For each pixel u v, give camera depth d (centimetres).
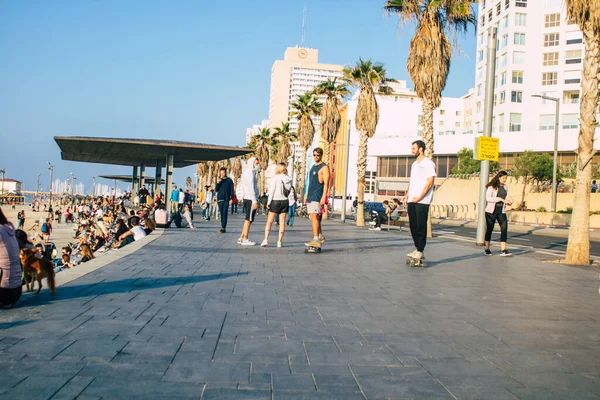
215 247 1147
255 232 1723
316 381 314
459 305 578
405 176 7525
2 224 477
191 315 477
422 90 1984
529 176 4834
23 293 561
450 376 333
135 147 2481
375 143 7750
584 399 298
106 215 2478
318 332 433
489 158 1495
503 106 6425
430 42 1945
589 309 580
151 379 306
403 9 1922
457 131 7038
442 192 6047
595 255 1574
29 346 364
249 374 322
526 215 4403
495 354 387
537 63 6372
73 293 564
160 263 834
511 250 1391
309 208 1094
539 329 473
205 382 305
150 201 3591
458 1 1894
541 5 6325
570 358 382
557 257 1225
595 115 1089
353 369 340
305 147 4522
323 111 3881
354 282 715
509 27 6391
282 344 392
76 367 323
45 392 280
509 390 310
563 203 4578
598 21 1050
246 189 1234
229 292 600
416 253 920
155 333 409
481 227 1495
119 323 438
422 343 412
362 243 1445
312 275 765
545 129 6209
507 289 706
